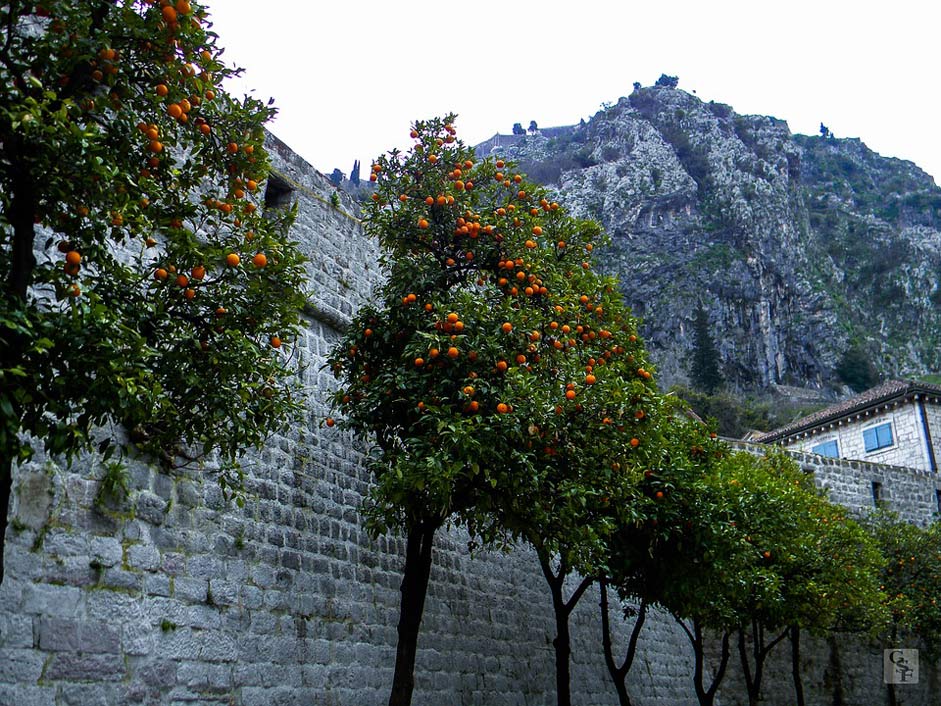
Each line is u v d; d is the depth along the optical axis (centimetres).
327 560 969
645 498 970
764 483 1339
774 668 2061
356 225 1227
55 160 445
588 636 1603
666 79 13562
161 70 539
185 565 776
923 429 3088
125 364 459
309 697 880
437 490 708
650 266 10225
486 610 1283
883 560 1596
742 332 9869
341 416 1072
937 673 2283
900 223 13588
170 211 583
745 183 11194
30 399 409
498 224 892
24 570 633
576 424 783
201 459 822
